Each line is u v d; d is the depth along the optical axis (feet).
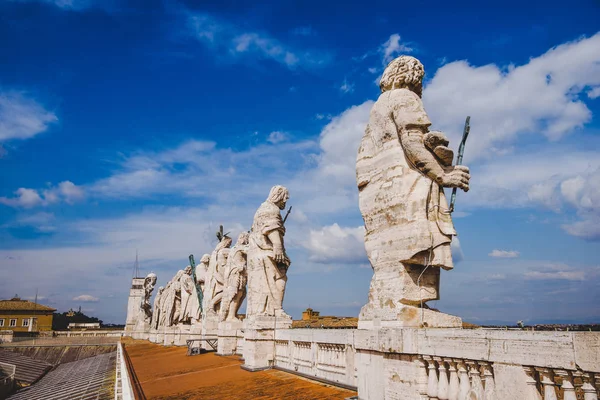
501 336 21.21
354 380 39.47
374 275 34.19
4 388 119.85
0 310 282.77
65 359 188.75
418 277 31.86
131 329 258.57
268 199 65.92
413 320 30.73
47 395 96.58
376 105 35.83
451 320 31.81
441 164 31.63
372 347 30.89
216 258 102.42
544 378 19.26
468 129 31.55
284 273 64.03
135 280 269.64
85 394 83.66
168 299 151.53
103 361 139.74
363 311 34.88
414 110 32.53
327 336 44.78
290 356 54.34
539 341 19.38
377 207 34.17
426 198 31.12
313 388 42.93
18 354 179.63
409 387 27.30
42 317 292.81
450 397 24.41
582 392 18.75
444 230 30.91
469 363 23.24
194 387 52.54
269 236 63.10
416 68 34.86
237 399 42.45
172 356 97.76
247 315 63.31
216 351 95.50
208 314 98.32
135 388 51.88
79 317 422.41
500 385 21.08
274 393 42.83
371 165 35.63
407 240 30.96
